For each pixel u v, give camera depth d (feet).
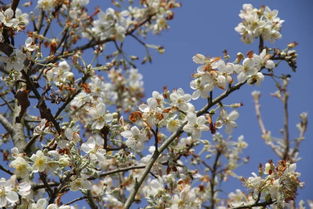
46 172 12.22
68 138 13.00
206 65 12.93
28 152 15.85
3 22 13.82
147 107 13.42
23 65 14.12
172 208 13.47
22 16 15.56
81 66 17.38
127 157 14.40
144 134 13.78
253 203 13.92
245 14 15.76
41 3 19.15
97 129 14.30
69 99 15.61
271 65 13.65
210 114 13.48
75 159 12.32
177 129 13.65
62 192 13.28
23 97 14.80
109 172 15.23
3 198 11.52
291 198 13.51
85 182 12.72
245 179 14.01
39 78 16.53
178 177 16.02
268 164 13.82
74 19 21.79
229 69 13.12
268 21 15.49
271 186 13.55
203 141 15.74
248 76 13.23
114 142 14.34
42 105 14.40
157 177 14.71
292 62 14.83
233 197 21.30
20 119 17.16
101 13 23.47
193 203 13.64
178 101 13.32
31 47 14.43
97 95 16.12
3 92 18.16
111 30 23.53
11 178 11.69
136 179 13.56
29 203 12.14
